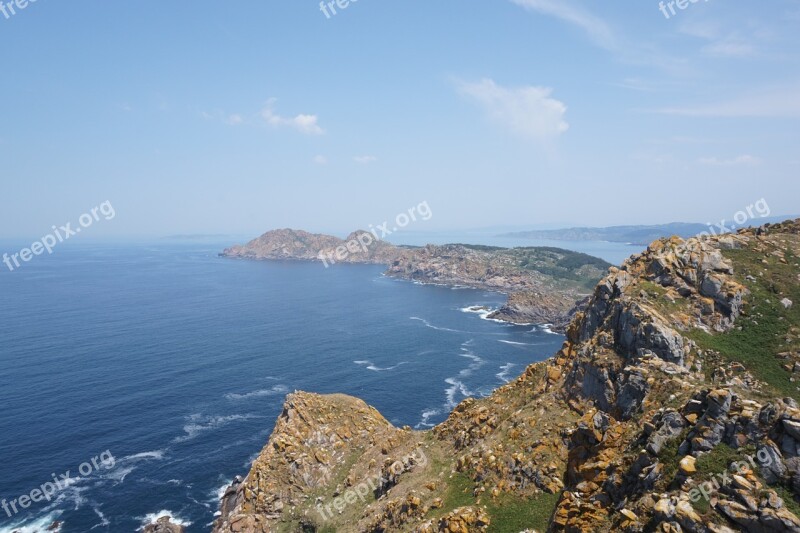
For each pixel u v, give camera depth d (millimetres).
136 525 77250
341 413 87125
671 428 30219
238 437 107312
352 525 59312
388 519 51938
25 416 114000
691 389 38719
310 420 84312
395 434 77188
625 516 26188
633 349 48344
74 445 101500
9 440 102250
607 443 34969
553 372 58500
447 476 53125
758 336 48438
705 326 50156
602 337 52312
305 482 74312
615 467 31344
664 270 56156
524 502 42406
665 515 24391
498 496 44219
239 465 95688
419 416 120500
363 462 75062
